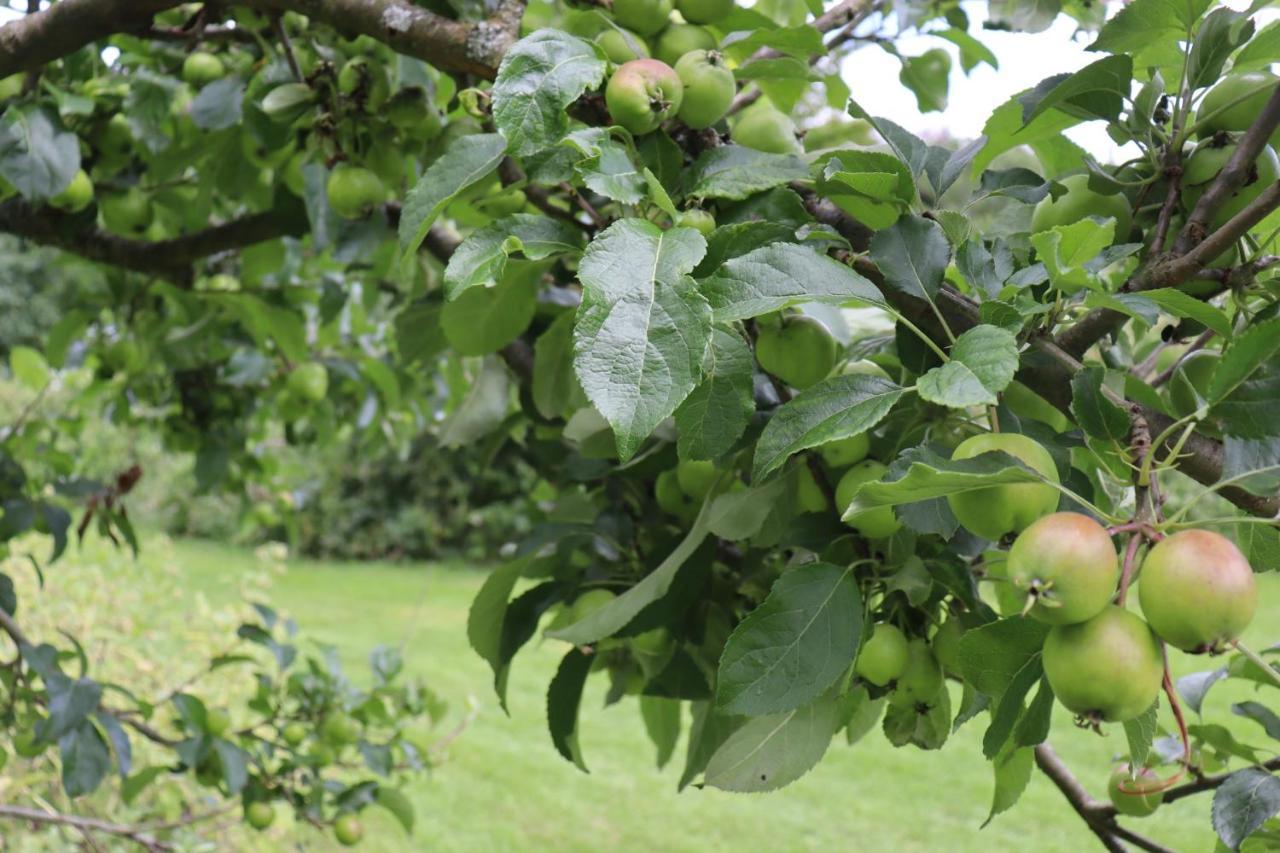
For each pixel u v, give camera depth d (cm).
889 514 122
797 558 141
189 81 211
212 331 318
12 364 332
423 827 550
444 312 170
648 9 132
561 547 173
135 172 238
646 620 151
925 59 204
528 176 117
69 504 313
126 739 217
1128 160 125
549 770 640
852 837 542
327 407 345
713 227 117
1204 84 119
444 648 894
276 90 173
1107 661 82
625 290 89
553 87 108
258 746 279
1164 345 156
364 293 313
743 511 137
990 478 86
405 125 171
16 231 245
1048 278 110
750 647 113
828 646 113
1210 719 550
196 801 384
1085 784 552
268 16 168
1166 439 104
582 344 87
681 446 104
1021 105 134
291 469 410
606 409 85
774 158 121
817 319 145
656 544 178
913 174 126
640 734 718
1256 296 120
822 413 94
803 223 120
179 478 884
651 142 121
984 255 113
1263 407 89
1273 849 129
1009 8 177
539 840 541
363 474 1337
